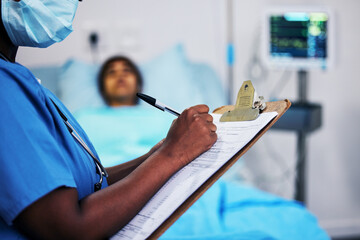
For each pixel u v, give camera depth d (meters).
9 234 0.58
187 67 2.72
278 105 0.74
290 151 2.90
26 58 2.46
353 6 2.88
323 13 2.61
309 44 2.62
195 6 2.69
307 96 2.89
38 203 0.53
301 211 1.63
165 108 0.78
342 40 2.88
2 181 0.53
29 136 0.55
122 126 2.42
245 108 0.78
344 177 2.98
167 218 0.59
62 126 0.65
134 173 0.64
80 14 2.51
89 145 0.81
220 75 2.78
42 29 0.69
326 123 2.92
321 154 2.94
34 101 0.60
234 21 2.76
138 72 2.63
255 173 2.89
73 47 2.52
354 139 2.96
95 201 0.58
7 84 0.57
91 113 2.48
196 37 2.71
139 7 2.60
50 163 0.55
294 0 2.82
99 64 2.56
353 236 2.96
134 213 0.61
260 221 1.54
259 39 2.80
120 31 2.58
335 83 2.90
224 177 2.84
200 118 0.69
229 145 0.67
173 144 0.67
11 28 0.66
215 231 1.44
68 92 2.53
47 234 0.54
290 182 2.92
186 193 0.60
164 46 2.67
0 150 0.53
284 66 2.62
